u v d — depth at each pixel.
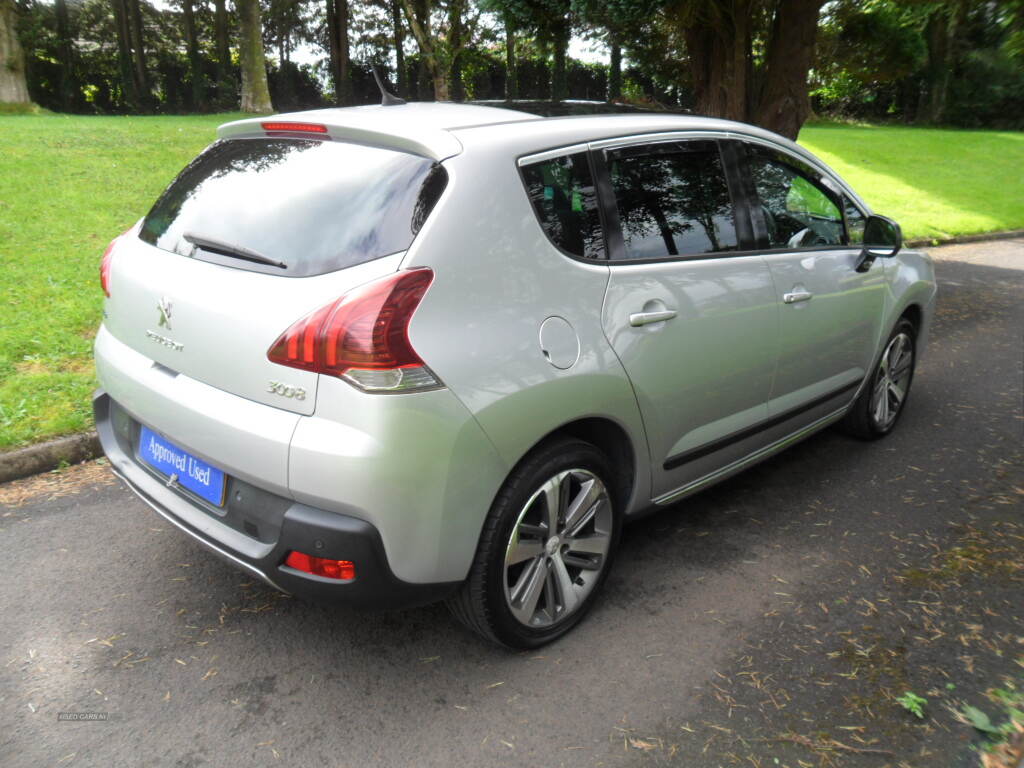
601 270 2.81
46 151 11.00
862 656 2.89
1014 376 6.38
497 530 2.57
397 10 38.31
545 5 9.05
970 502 4.14
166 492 2.76
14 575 3.29
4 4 21.44
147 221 3.07
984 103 36.19
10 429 4.39
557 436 2.76
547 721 2.55
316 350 2.23
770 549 3.63
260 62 26.34
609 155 2.96
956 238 13.84
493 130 2.67
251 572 2.48
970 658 2.89
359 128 2.62
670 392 3.07
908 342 4.94
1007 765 2.39
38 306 6.21
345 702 2.62
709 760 2.40
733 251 3.39
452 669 2.79
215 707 2.59
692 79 9.66
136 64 39.75
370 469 2.21
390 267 2.30
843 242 4.16
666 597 3.24
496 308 2.46
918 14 7.23
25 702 2.59
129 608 3.10
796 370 3.79
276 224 2.54
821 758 2.41
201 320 2.50
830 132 27.19
